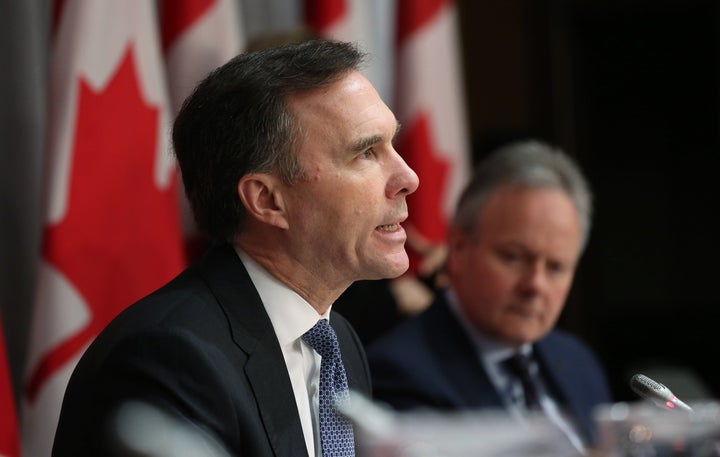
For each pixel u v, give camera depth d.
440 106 8.54
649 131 12.53
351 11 7.85
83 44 5.74
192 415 3.11
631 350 12.87
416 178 3.55
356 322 6.11
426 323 5.16
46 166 5.64
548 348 5.59
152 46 6.03
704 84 12.34
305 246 3.50
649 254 12.79
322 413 3.54
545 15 11.34
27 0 6.27
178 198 6.35
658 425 3.30
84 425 3.16
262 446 3.25
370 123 3.46
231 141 3.47
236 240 3.59
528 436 2.49
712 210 12.68
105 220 5.67
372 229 3.50
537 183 5.08
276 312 3.53
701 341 12.88
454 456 2.43
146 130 5.89
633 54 12.28
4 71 6.20
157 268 5.80
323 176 3.44
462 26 11.26
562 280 5.13
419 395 4.87
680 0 11.98
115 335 3.27
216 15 6.63
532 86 11.34
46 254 5.51
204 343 3.23
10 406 4.93
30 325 5.97
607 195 12.68
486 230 5.08
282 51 3.53
